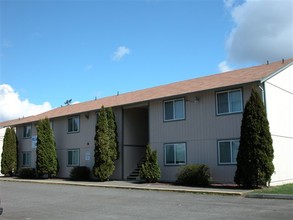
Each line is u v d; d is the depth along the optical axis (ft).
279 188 60.13
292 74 80.43
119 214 42.01
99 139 89.86
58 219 39.88
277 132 71.20
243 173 63.00
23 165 126.31
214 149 74.13
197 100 77.71
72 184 84.69
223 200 50.93
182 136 79.71
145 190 67.46
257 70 79.51
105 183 82.64
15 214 43.83
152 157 79.77
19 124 127.54
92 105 109.81
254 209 42.06
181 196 56.90
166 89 92.12
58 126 112.98
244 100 70.64
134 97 97.35
